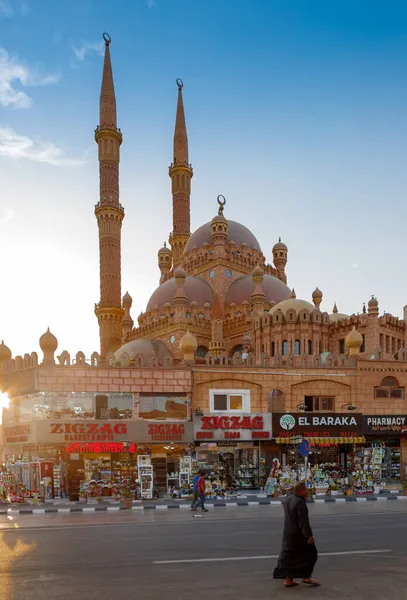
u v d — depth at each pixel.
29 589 10.03
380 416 34.69
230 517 20.84
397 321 53.31
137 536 16.12
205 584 10.28
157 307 67.50
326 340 52.00
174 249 87.94
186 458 31.03
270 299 65.31
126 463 31.14
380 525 17.88
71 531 17.48
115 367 32.34
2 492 29.56
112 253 78.44
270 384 34.62
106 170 80.50
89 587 10.12
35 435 30.39
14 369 33.12
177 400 32.97
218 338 59.78
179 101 96.06
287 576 10.04
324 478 31.77
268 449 33.88
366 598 9.33
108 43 85.88
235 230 74.62
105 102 82.06
